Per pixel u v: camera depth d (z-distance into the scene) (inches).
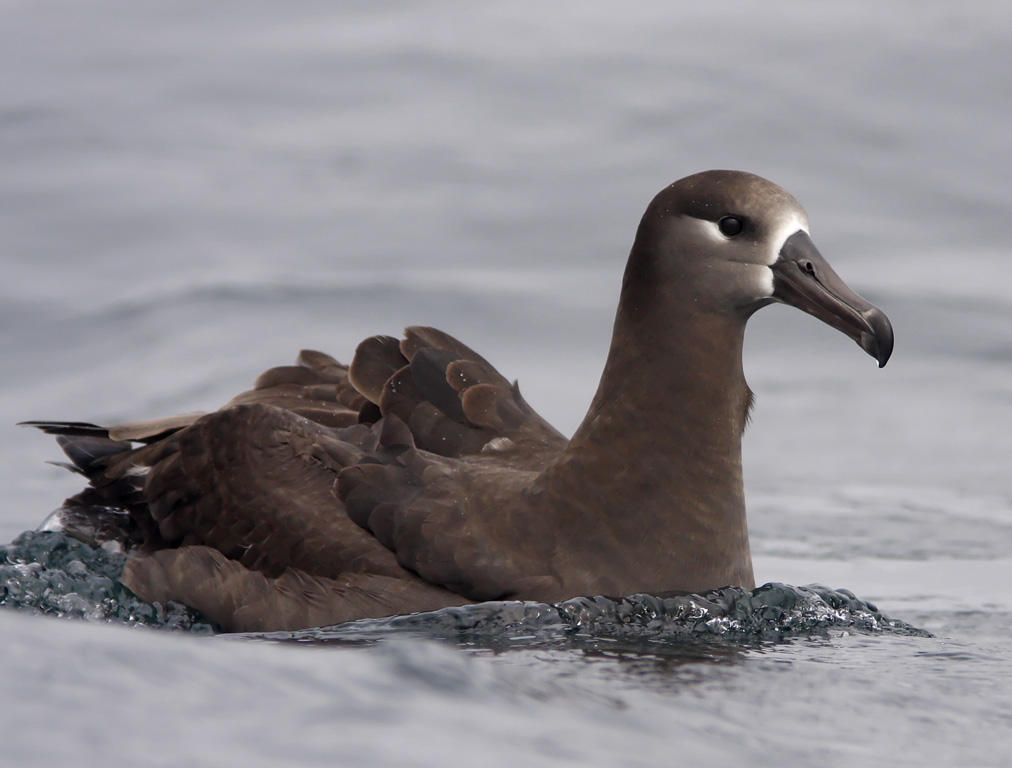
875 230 954.7
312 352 488.7
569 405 688.4
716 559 385.7
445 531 383.2
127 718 183.6
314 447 418.9
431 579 382.6
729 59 1183.6
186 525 431.8
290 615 394.0
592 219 953.5
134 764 169.3
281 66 1210.0
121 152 1055.6
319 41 1256.8
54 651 206.1
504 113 1117.7
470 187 999.6
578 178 1015.0
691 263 382.0
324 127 1107.3
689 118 1099.3
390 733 188.7
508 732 201.8
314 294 817.5
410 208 967.6
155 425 458.0
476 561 378.6
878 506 573.9
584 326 791.7
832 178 1029.2
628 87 1146.0
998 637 401.7
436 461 405.1
